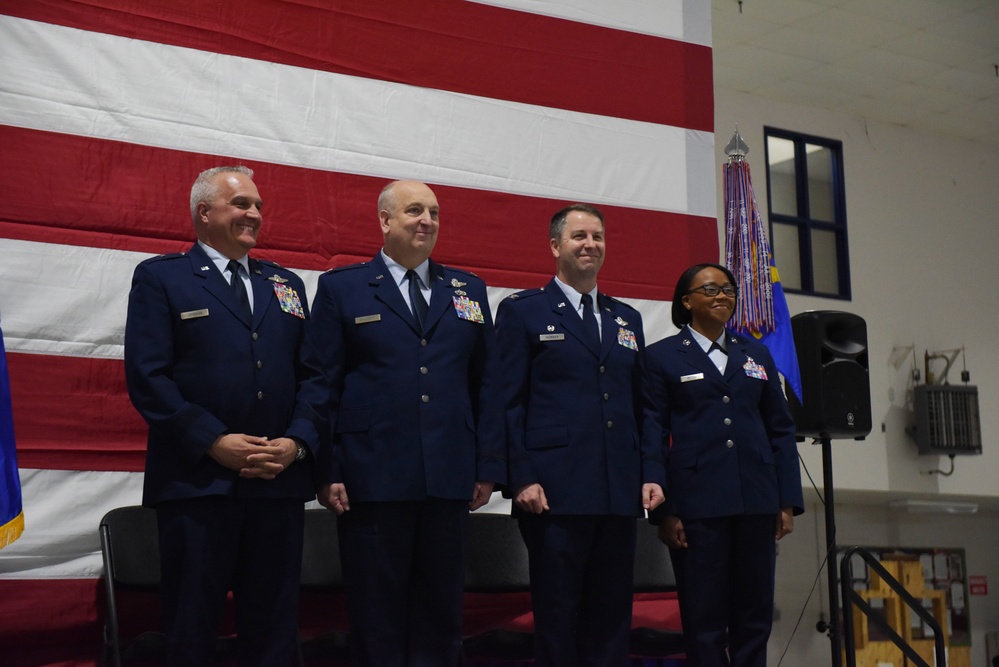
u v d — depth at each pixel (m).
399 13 4.67
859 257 9.45
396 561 3.21
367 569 3.20
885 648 6.94
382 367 3.27
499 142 4.81
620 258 4.99
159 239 4.07
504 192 4.78
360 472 3.20
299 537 3.15
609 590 3.58
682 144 5.25
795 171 9.41
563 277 3.74
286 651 3.08
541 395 3.57
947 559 7.47
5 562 3.69
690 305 3.98
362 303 3.34
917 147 9.96
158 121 4.12
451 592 3.27
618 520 3.58
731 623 3.84
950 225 10.00
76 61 4.01
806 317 5.07
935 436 9.21
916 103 9.45
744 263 5.11
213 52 4.26
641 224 5.07
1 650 3.66
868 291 9.42
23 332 3.81
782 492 3.82
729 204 5.25
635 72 5.19
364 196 4.48
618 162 5.07
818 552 6.86
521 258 4.77
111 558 3.53
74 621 3.76
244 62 4.32
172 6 4.20
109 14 4.09
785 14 7.86
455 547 3.28
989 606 7.58
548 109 4.95
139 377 3.00
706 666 3.66
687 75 5.33
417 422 3.22
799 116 9.38
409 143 4.61
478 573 4.12
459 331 3.38
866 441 9.10
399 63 4.64
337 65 4.50
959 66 8.73
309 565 3.91
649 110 5.19
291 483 3.09
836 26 8.05
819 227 9.37
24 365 3.80
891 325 9.47
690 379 3.84
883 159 9.76
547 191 4.88
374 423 3.22
